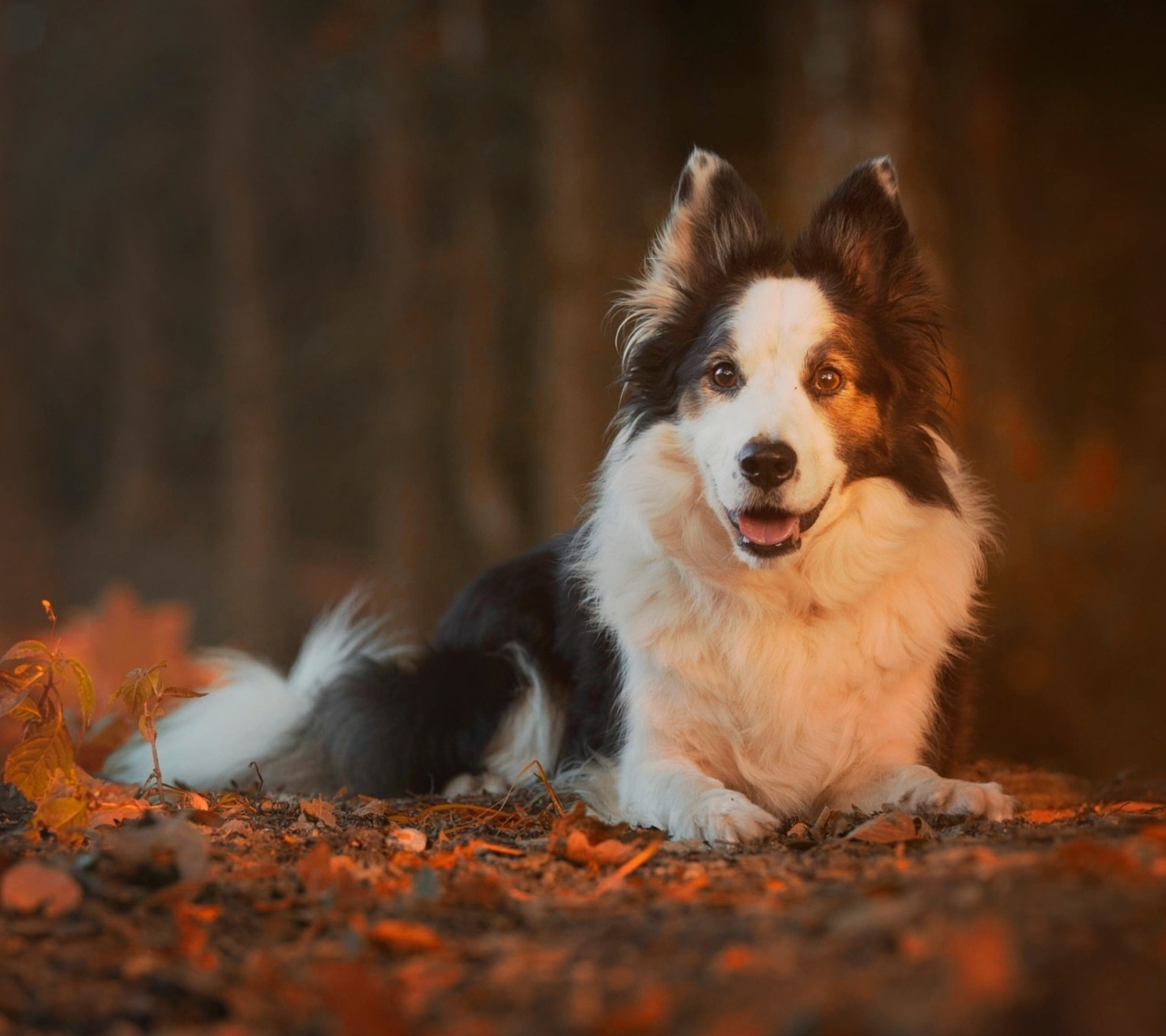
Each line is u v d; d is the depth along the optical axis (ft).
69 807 13.84
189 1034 8.65
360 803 19.03
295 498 89.66
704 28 63.98
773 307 17.72
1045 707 42.06
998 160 52.01
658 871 13.00
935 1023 7.45
